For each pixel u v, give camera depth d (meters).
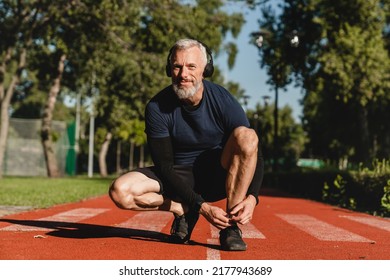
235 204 4.87
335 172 14.12
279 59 27.38
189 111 4.95
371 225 7.78
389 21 28.05
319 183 15.79
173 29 25.19
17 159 39.38
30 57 32.53
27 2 25.70
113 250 4.80
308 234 6.42
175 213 5.27
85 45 26.42
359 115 30.86
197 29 25.62
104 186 20.06
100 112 34.41
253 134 4.75
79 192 15.31
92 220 7.62
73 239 5.43
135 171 5.06
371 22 25.98
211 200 5.38
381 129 37.00
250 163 4.75
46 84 37.88
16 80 28.47
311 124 49.72
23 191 14.71
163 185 5.09
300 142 81.31
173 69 4.79
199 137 5.05
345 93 25.59
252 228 7.06
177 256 4.59
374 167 12.57
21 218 7.62
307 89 27.25
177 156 5.17
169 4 25.22
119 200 4.93
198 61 4.77
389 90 27.30
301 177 18.75
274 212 10.18
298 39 25.45
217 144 5.14
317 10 26.00
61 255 4.53
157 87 26.02
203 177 5.20
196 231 6.43
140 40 26.16
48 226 6.57
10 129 39.47
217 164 5.13
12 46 26.98
